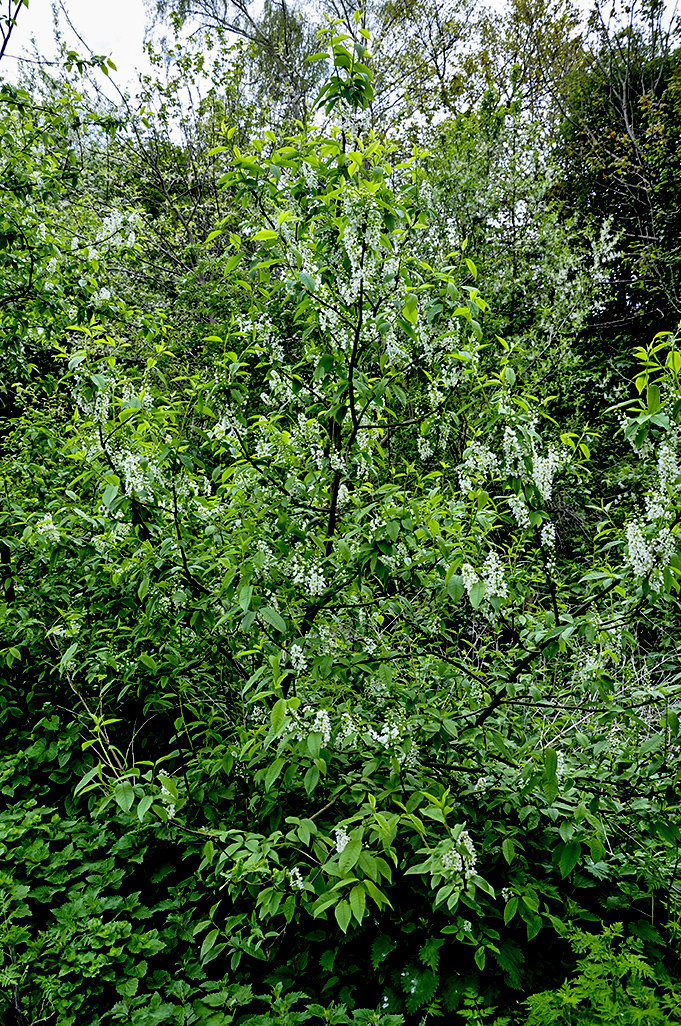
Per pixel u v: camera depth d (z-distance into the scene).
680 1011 2.09
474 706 3.29
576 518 7.67
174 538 2.93
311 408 3.42
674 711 2.81
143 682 3.55
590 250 9.72
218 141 10.05
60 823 3.23
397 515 2.71
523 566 3.62
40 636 3.80
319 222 3.23
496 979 2.67
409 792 2.85
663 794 2.92
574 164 12.77
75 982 2.45
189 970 2.62
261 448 3.12
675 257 9.81
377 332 3.28
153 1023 2.31
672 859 2.96
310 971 2.73
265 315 3.36
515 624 3.05
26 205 4.65
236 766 3.12
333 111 3.19
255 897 2.72
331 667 2.89
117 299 4.49
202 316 7.89
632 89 12.41
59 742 3.63
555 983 2.69
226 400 3.29
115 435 2.99
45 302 4.51
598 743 3.01
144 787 2.70
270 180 3.25
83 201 8.38
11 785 3.55
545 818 3.06
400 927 2.69
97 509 3.50
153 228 9.14
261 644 2.78
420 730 2.89
